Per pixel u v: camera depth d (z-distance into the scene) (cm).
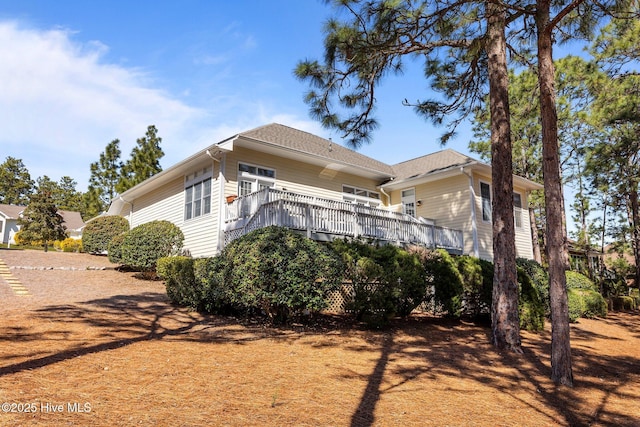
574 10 801
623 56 1296
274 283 719
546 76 690
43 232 2653
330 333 796
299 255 733
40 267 1392
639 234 2030
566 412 486
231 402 402
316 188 1622
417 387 516
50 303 878
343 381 509
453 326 1003
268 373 513
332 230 1217
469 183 1623
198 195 1491
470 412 448
